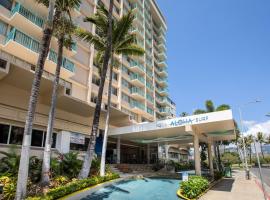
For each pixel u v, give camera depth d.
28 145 10.98
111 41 19.23
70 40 17.66
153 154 42.72
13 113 18.41
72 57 28.86
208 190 17.50
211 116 19.16
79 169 17.39
